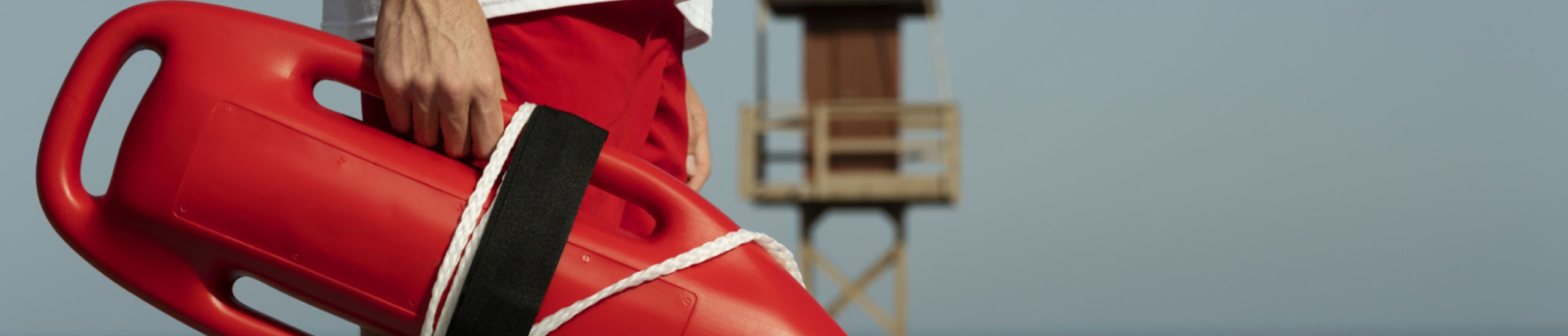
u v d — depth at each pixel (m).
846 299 10.73
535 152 0.97
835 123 10.34
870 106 10.17
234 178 0.97
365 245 0.97
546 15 1.16
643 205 1.07
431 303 0.96
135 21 1.03
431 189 0.98
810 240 10.70
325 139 0.98
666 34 1.38
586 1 1.16
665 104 1.47
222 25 1.01
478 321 0.95
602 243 1.01
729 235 1.04
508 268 0.95
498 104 0.96
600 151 1.01
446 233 0.97
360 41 1.24
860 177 10.18
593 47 1.18
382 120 1.18
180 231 0.99
